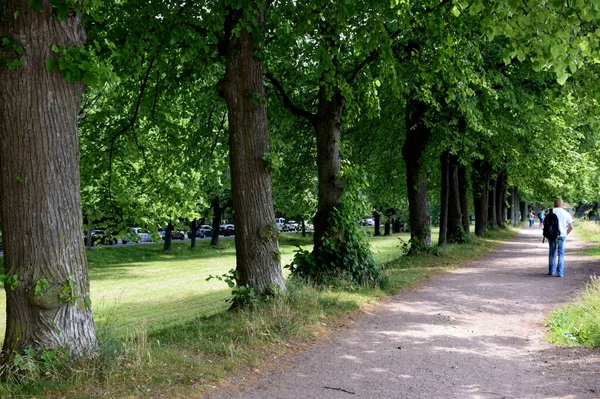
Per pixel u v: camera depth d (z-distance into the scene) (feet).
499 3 22.72
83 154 42.73
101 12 33.24
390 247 123.75
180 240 177.68
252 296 27.35
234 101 29.07
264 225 28.91
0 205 17.38
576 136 72.02
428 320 28.32
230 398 16.14
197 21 31.35
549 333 25.23
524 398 16.44
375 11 32.19
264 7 30.07
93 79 17.34
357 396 16.56
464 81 43.37
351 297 32.78
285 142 57.52
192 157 47.11
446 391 17.12
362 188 41.22
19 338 16.93
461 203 89.66
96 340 18.25
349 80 39.78
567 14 21.61
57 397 14.99
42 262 17.06
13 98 16.80
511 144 67.92
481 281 43.06
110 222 45.62
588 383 17.60
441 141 59.57
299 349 21.99
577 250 72.54
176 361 18.66
